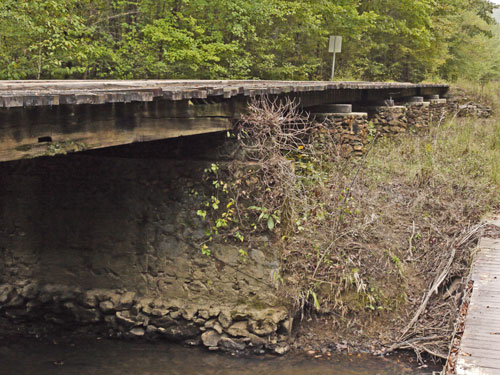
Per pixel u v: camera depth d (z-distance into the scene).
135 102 5.20
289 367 6.46
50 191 7.84
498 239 8.38
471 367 4.81
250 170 7.07
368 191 9.31
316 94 9.72
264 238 7.11
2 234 8.03
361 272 7.50
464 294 6.68
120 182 7.56
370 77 24.98
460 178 10.36
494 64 38.66
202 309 7.18
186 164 7.28
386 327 7.14
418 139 12.81
